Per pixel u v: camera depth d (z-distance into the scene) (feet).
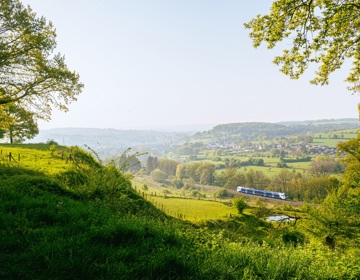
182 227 28.86
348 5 37.96
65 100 91.97
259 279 15.99
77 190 43.19
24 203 27.50
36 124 202.49
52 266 14.64
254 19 44.80
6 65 77.05
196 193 447.42
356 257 25.44
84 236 19.12
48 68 84.58
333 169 528.22
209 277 15.17
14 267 14.37
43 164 80.38
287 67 45.34
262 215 170.71
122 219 25.32
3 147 118.21
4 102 82.79
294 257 20.65
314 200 69.62
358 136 102.01
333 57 46.83
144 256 16.97
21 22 77.61
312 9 41.09
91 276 14.29
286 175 496.64
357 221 48.55
